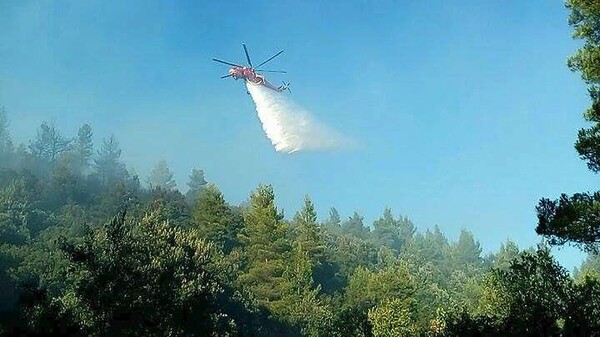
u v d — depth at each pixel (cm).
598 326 1590
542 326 1620
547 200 1616
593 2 1702
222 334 2869
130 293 1819
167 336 1838
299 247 8156
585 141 1581
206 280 2805
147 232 2278
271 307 7006
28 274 6297
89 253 1888
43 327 1678
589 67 1661
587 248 1556
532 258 1789
